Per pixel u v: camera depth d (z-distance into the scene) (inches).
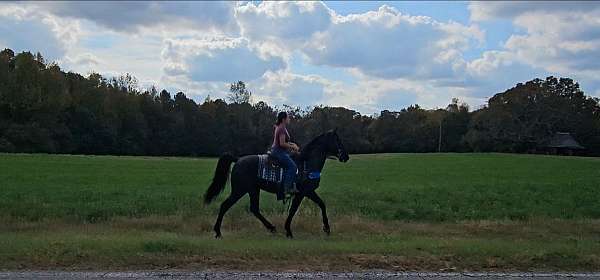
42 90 2930.6
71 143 3085.6
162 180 1173.7
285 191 509.7
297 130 3735.2
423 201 791.1
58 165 1547.7
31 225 567.2
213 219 607.2
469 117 4301.2
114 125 3319.4
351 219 608.1
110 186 979.3
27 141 2815.0
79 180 1118.4
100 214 643.5
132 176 1272.1
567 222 621.0
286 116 518.3
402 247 392.8
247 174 513.3
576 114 4173.2
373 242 430.0
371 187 1007.0
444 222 638.5
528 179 1298.0
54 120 3002.0
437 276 327.6
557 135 4005.9
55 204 702.5
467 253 374.0
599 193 925.2
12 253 356.8
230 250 375.2
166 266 342.3
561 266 357.1
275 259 358.6
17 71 2913.4
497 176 1429.6
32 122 2901.1
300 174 514.6
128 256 356.2
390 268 345.1
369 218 645.9
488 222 610.5
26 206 679.7
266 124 3895.2
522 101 4077.3
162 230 553.9
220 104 3897.6
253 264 348.2
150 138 3558.1
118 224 580.1
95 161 1815.9
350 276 324.2
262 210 675.4
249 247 388.2
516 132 4001.0
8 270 328.2
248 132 3821.4
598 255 377.7
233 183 514.9
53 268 334.3
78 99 3233.3
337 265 348.8
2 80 2832.2
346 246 395.5
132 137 3425.2
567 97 4276.6
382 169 1733.5
